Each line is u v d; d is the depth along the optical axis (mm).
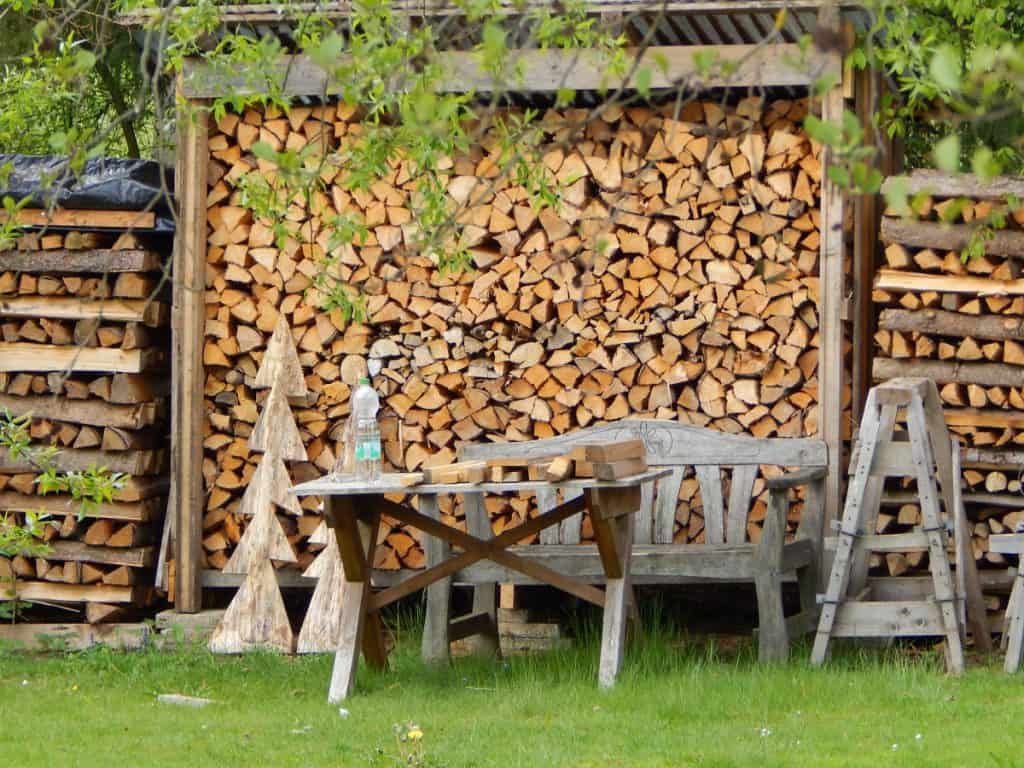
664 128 16094
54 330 16625
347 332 16781
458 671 14602
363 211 16594
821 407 15633
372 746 11719
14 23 20172
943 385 15602
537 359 16453
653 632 15633
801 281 15883
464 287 16547
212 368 16969
